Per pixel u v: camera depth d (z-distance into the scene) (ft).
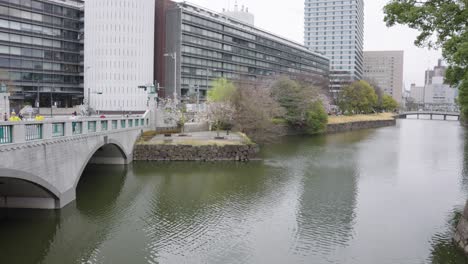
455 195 103.55
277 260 62.90
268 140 207.62
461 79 69.92
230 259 62.90
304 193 104.01
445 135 285.23
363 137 263.08
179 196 98.43
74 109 323.37
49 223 76.23
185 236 71.97
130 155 142.20
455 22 63.46
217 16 422.41
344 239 71.97
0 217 76.84
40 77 330.75
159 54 366.84
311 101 261.85
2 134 58.13
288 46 527.40
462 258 64.18
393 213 87.45
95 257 62.59
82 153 91.56
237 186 109.91
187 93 342.23
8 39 306.76
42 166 70.54
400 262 62.75
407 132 313.12
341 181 119.24
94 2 317.63
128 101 322.14
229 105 189.16
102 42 318.65
